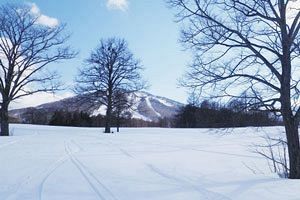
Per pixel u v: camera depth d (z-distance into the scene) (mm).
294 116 12109
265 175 12023
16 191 8750
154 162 14836
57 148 19766
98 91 44719
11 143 22641
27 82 35500
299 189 9188
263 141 27766
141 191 8938
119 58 45500
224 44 12680
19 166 12781
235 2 12469
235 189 9219
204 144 26406
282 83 12000
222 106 12930
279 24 12094
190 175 11500
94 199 8070
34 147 20078
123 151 19422
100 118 73812
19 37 35000
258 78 12320
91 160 14820
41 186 9352
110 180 10336
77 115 74562
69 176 10883
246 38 12445
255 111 12312
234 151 21250
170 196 8445
